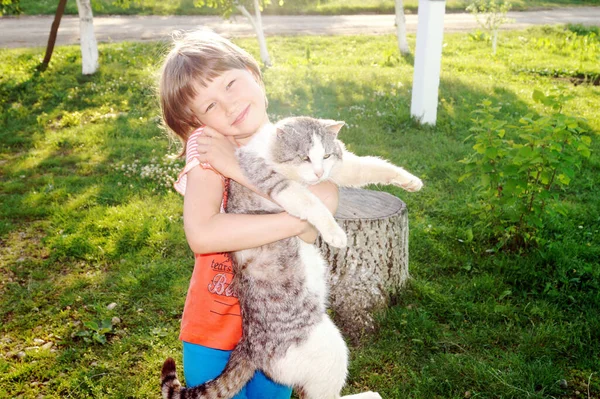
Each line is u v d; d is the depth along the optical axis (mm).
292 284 2396
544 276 4914
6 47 16047
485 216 5477
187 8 22047
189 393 2330
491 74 13164
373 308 4465
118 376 3934
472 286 4844
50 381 3879
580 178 7270
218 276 2355
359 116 9672
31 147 8898
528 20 21625
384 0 24953
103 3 21984
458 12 23750
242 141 2678
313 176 2672
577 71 13492
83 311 4691
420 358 4078
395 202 4727
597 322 4258
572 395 3656
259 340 2383
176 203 6594
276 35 18297
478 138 5328
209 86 2258
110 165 7867
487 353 4051
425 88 9023
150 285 5043
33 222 6301
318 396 2492
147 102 11047
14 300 4879
